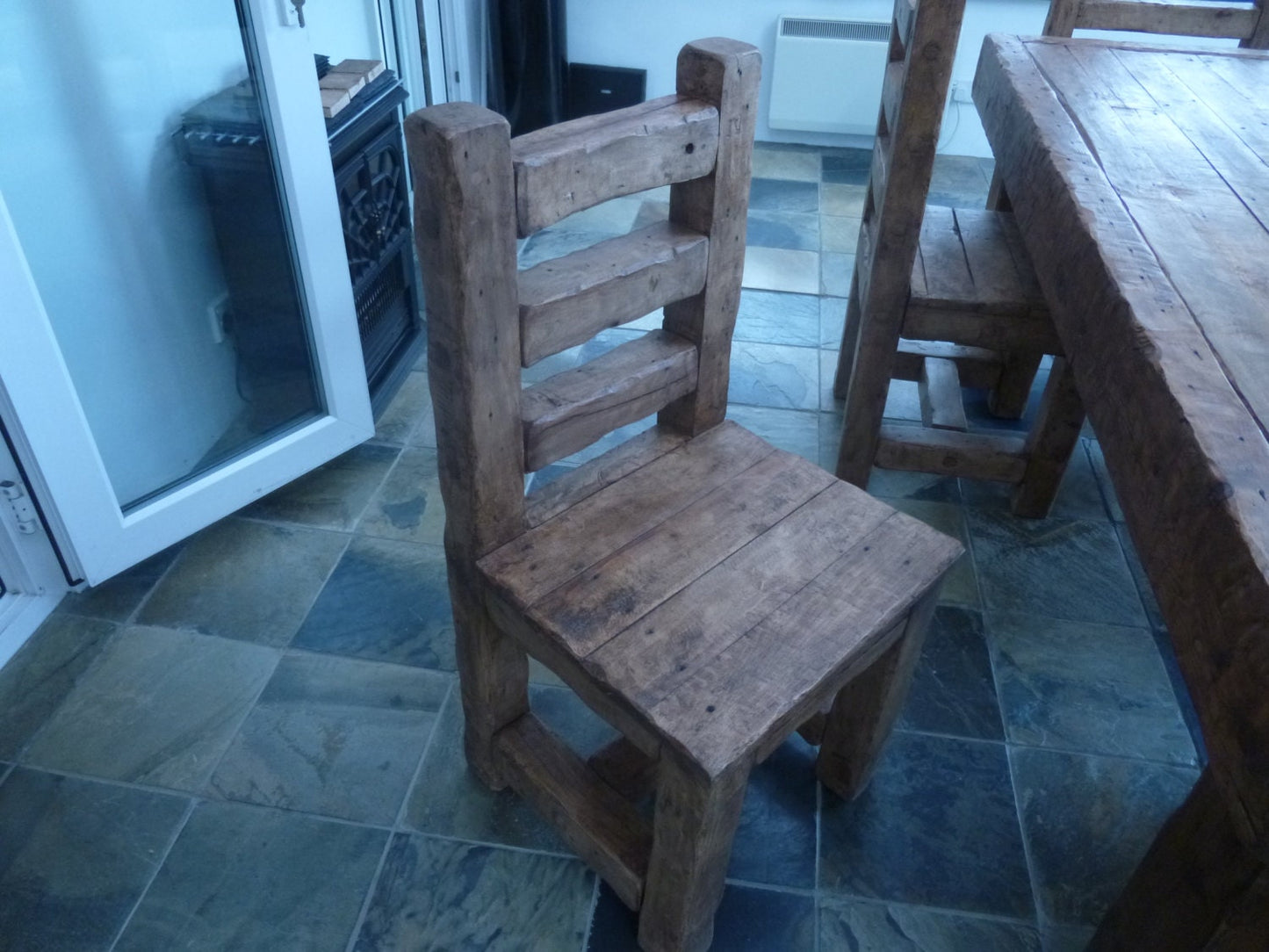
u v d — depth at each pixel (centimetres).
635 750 135
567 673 104
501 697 128
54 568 169
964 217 202
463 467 103
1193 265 111
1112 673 165
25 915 125
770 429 224
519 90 352
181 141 174
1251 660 70
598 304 104
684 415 129
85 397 171
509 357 98
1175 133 154
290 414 205
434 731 151
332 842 135
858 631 102
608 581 107
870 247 192
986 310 171
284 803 140
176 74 170
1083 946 127
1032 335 173
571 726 154
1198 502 81
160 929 124
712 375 126
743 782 96
